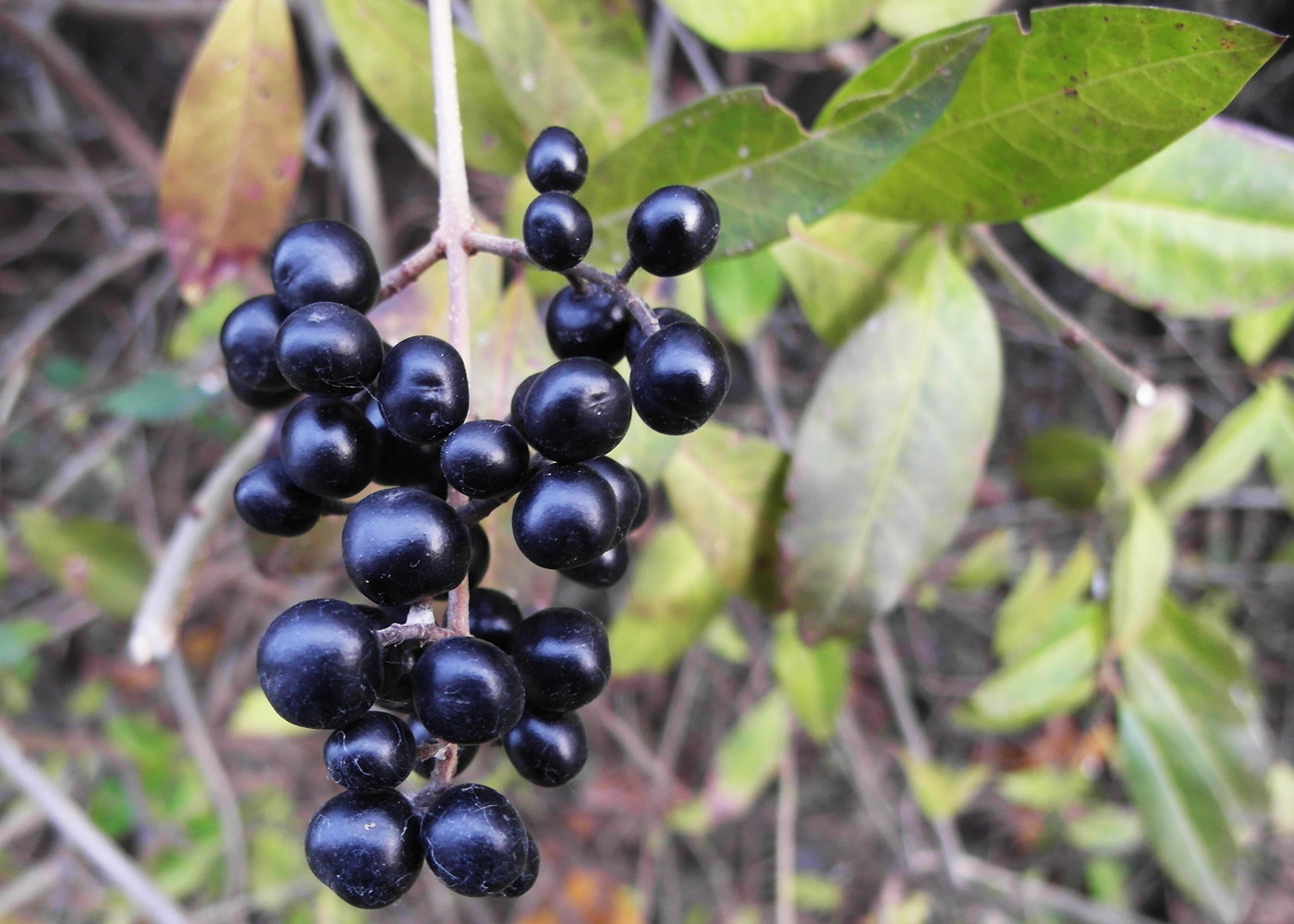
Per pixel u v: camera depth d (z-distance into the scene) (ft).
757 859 1.17
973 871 0.85
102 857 0.63
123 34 1.11
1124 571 0.51
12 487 0.99
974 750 1.14
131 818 0.92
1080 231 0.39
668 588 0.58
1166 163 0.39
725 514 0.44
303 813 0.96
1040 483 0.60
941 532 0.41
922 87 0.32
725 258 0.34
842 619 0.41
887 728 1.14
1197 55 0.31
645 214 0.28
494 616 0.30
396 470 0.29
